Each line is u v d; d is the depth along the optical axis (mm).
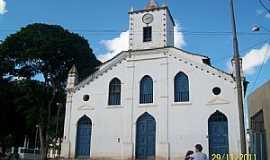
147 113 34000
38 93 43500
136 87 35094
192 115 32625
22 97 42906
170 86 34031
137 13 38188
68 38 43750
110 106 35281
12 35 42469
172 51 34969
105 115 35219
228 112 31734
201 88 33125
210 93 32750
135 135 33750
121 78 35875
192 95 33156
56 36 43500
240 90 19906
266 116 20688
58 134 48062
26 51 41500
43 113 43875
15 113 44562
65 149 35281
